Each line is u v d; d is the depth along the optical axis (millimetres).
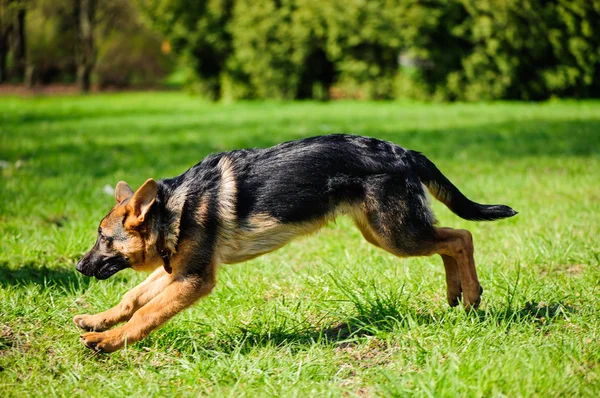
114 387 3400
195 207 3910
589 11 19344
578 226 6297
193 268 3875
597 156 10359
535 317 4102
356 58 20516
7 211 7062
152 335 4105
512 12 18906
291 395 3207
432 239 4207
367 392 3283
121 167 9859
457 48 19781
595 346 3584
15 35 27609
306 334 4117
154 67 29859
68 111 19297
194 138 13039
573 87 20875
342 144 4156
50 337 4020
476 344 3680
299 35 20266
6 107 20500
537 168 9531
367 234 4328
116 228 3934
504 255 5516
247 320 4371
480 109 18234
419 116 16625
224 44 21500
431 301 4551
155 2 21672
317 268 5289
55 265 5473
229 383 3459
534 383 3117
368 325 4027
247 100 22281
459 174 9188
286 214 4023
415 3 19188
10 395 3340
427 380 3203
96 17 27781
